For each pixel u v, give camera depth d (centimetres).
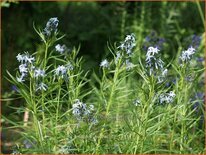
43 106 543
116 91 604
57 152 537
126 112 634
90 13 1294
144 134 544
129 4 1248
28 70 524
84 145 557
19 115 837
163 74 525
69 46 1159
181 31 1186
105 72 578
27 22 1180
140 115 557
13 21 1169
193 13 1312
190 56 566
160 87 548
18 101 925
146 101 540
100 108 585
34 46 1148
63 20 1255
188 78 605
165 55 1008
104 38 1234
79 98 584
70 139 552
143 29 1138
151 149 564
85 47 1226
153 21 1255
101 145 563
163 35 1175
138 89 602
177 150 589
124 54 555
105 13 1277
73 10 1297
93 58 1209
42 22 1197
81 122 561
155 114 588
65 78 547
